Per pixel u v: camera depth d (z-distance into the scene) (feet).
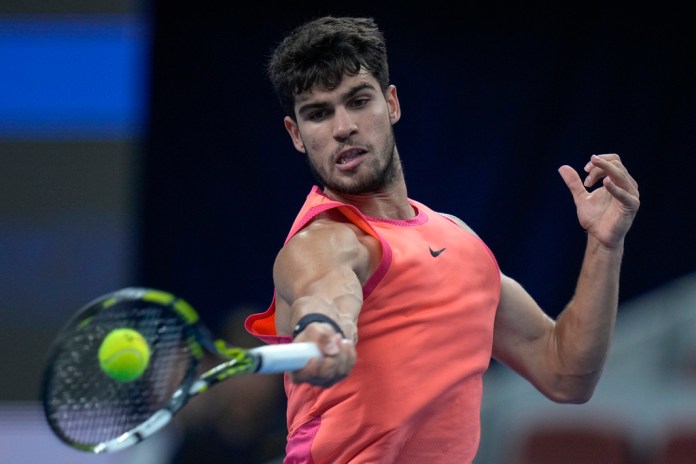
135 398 28.25
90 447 27.14
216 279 104.17
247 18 105.81
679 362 93.91
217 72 105.40
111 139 102.42
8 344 98.53
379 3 105.81
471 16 106.01
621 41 106.01
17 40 101.86
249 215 104.88
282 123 105.40
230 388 71.92
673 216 104.63
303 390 34.37
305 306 28.43
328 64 34.47
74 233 100.89
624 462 86.58
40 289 99.66
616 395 90.68
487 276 36.47
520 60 105.91
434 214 38.11
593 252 38.70
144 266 103.50
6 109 101.14
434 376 33.68
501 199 104.94
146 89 104.22
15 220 100.17
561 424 88.84
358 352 33.27
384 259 32.91
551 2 106.32
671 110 105.40
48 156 101.35
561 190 104.88
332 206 33.65
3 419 96.53
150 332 28.50
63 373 27.27
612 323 39.19
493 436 89.35
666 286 103.55
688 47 105.60
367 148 34.96
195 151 104.88
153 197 104.17
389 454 33.63
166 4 105.29
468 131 105.40
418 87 105.60
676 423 88.17
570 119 105.50
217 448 71.26
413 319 33.47
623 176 36.96
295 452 34.65
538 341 40.32
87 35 103.19
